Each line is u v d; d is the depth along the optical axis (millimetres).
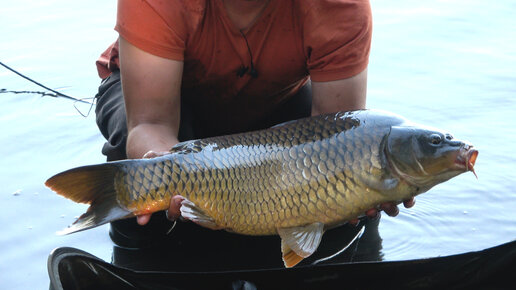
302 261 2221
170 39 2234
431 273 1975
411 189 2008
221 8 2238
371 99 3025
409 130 1987
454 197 2467
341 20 2234
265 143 2033
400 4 3963
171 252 2281
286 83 2396
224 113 2494
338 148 1999
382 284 1986
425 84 3137
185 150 2037
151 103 2268
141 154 2203
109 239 2336
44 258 2240
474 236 2291
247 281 1956
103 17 3896
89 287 1884
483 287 1979
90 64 3426
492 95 3031
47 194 2518
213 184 2020
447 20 3715
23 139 2850
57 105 3102
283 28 2266
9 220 2393
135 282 1917
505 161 2615
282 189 2014
